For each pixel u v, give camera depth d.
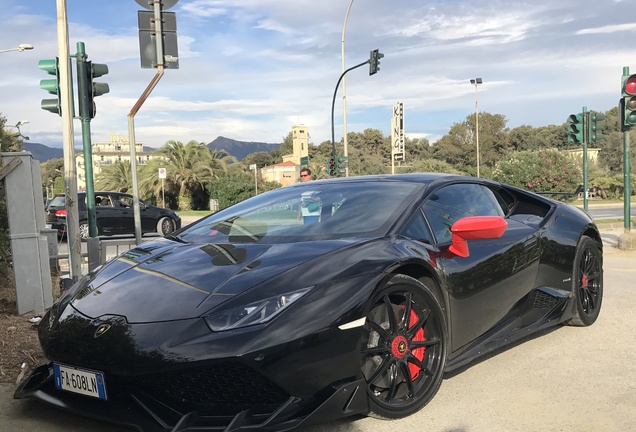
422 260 2.92
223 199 41.47
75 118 6.49
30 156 4.71
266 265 2.67
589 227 4.52
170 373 2.29
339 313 2.44
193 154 42.53
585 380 3.34
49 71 6.30
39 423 2.73
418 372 2.92
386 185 3.62
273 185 44.72
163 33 7.24
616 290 6.01
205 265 2.82
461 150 90.00
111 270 3.08
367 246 2.83
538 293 3.93
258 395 2.34
